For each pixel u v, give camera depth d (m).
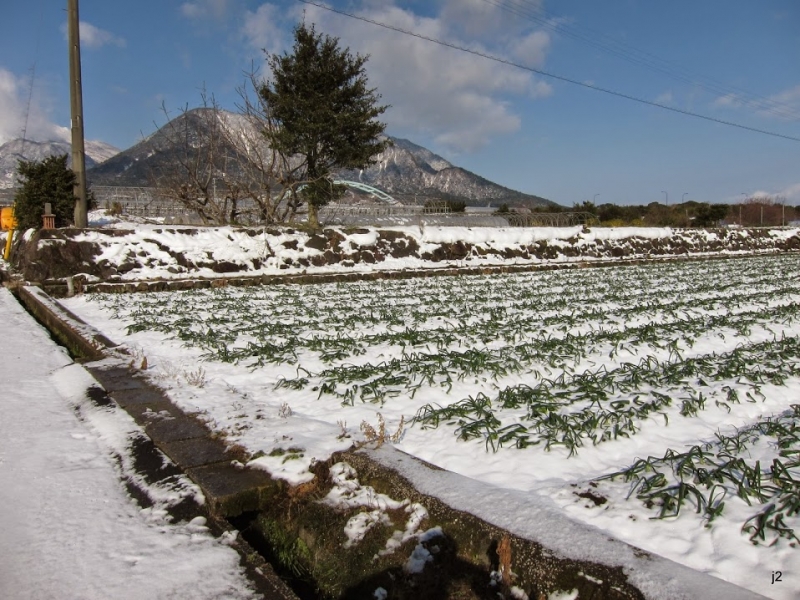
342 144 26.78
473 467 3.98
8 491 3.86
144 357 7.14
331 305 13.08
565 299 13.50
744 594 2.24
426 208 43.75
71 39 17.69
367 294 15.40
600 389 5.49
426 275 21.62
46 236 16.70
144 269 17.55
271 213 25.62
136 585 2.80
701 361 6.59
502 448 4.24
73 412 5.69
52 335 10.95
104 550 3.14
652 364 7.00
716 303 12.41
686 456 3.75
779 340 8.27
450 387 5.86
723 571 2.61
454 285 17.75
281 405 5.62
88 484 3.99
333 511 3.64
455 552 3.07
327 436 4.46
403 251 23.75
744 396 5.33
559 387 5.79
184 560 3.06
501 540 2.87
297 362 7.33
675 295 14.48
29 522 3.43
